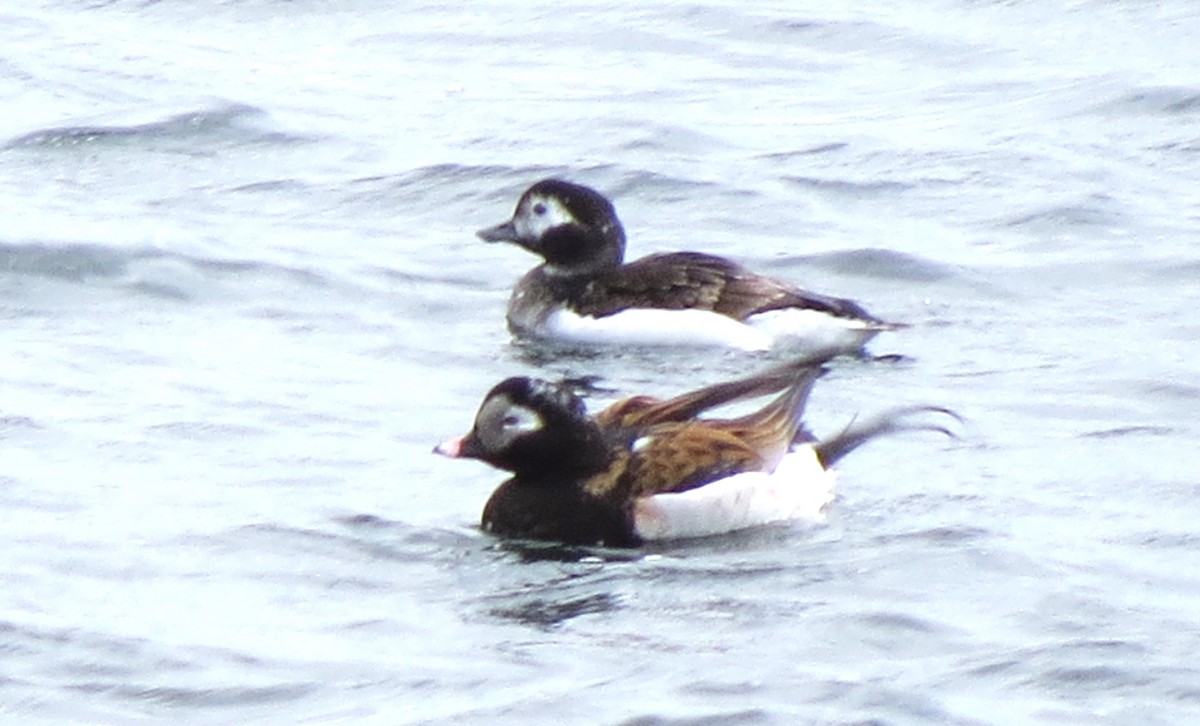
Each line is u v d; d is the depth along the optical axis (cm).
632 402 1462
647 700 1167
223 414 1600
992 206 2147
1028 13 2742
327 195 2203
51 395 1633
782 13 2742
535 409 1395
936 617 1265
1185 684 1176
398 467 1507
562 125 2392
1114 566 1333
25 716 1162
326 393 1664
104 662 1219
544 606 1297
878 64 2603
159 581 1323
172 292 1903
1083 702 1160
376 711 1166
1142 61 2550
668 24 2722
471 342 1838
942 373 1725
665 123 2391
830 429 1598
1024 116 2403
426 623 1273
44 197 2164
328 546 1374
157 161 2286
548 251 1938
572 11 2772
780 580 1324
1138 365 1720
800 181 2231
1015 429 1574
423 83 2541
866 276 1988
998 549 1354
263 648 1237
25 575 1324
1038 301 1905
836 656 1220
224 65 2591
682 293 1880
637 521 1386
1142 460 1508
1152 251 2011
